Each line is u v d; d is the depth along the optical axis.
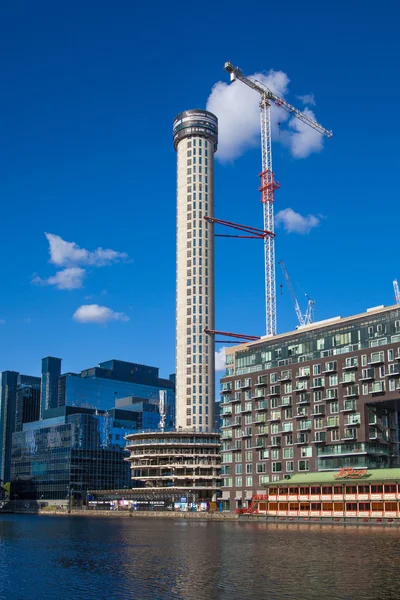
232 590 53.09
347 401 168.12
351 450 164.50
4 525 167.12
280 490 154.12
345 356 171.25
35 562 74.88
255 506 169.00
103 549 89.12
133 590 54.06
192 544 92.44
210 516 188.88
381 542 89.12
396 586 53.56
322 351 181.25
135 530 131.62
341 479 143.50
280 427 184.25
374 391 161.75
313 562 68.62
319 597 49.50
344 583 55.31
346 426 167.12
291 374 184.50
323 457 170.50
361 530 114.94
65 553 84.75
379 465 164.50
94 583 58.09
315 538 97.69
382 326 168.25
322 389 175.38
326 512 143.38
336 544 87.31
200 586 55.19
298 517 148.38
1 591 54.84
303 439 176.88
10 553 85.88
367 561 68.69
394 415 173.62
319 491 145.75
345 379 169.50
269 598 49.56
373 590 51.94
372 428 165.38
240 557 74.44
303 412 177.88
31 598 51.47
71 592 53.91
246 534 110.31
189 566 67.69
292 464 178.50
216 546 88.19
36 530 140.25
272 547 84.94
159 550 84.88
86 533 125.69
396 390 158.25
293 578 58.38
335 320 188.88
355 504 138.75
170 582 57.56
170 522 168.00
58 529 143.12
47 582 59.25
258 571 63.00
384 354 162.62
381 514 133.62
